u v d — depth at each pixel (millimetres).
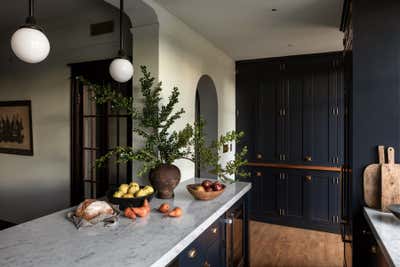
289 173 3783
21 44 1167
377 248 1628
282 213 3824
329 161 3574
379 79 1787
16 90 3385
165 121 2139
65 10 2693
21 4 2592
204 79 3291
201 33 2859
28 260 1037
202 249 1509
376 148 1799
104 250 1131
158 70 2184
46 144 3178
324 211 3586
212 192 1848
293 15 2385
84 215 1396
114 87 2691
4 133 3512
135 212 1521
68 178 3041
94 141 2910
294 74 3752
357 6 1823
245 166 4031
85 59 2859
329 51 3529
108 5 2580
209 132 3480
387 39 1772
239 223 2197
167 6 2205
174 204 1813
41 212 3238
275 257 2900
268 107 3908
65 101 3027
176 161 2518
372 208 1782
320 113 3615
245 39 3051
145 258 1065
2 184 3549
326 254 2965
